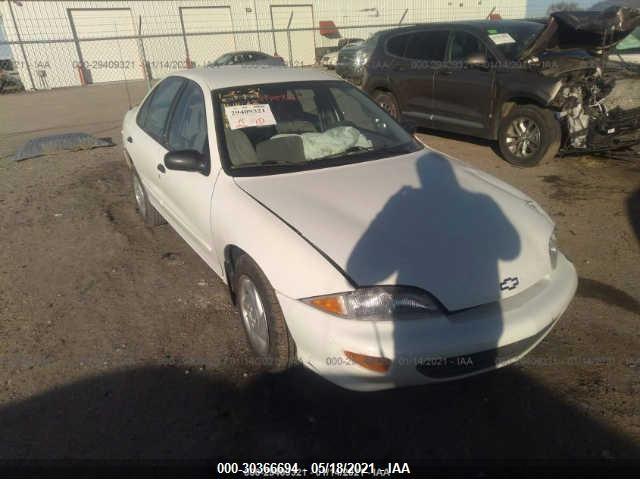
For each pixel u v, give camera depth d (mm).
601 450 2205
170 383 2666
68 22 23219
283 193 2736
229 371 2746
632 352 2799
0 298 3564
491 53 6484
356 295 2127
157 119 4086
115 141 8852
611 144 5793
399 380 2158
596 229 4406
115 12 24281
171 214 3746
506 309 2242
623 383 2570
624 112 5613
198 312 3324
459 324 2137
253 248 2453
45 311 3389
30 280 3811
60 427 2391
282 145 3146
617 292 3402
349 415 2438
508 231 2520
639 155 6148
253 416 2439
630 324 3047
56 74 23219
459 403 2496
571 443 2246
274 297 2387
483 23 7031
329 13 29047
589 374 2645
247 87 3438
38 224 4914
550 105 5785
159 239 4477
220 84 3420
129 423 2408
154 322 3223
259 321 2631
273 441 2299
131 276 3824
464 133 7043
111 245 4367
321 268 2213
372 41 8602
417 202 2676
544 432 2309
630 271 3670
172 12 25547
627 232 4316
